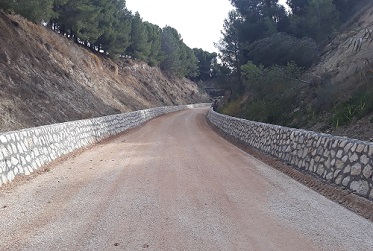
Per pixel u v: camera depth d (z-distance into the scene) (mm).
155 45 61375
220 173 8523
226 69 36219
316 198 6438
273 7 29875
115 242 4359
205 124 28734
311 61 22500
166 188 6988
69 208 5680
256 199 6312
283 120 16438
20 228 4789
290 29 27828
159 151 12164
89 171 8641
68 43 33750
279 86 20531
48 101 20312
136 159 10430
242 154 12023
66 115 20891
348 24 23562
